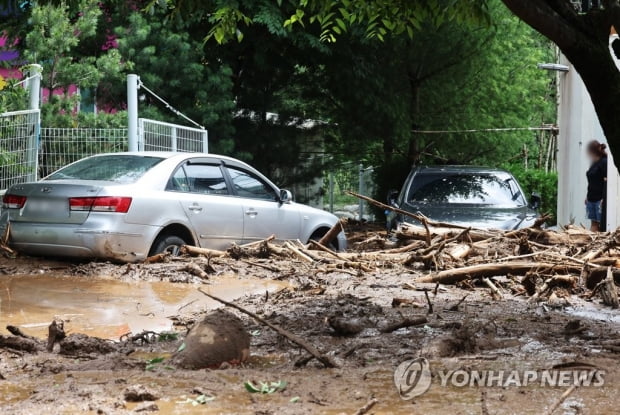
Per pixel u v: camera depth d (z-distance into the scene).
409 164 36.09
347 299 11.48
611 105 10.46
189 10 12.70
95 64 29.19
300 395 6.55
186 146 24.19
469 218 19.56
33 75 20.45
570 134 29.08
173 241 15.98
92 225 14.90
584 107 27.47
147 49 29.67
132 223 15.15
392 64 34.91
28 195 15.53
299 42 30.61
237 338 7.78
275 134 34.53
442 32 34.59
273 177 35.78
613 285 12.12
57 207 15.22
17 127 19.31
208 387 6.76
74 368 7.54
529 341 8.83
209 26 31.67
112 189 15.08
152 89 30.08
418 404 6.35
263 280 14.38
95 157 16.91
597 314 11.17
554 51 48.16
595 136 27.19
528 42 40.59
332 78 34.66
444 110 36.56
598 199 24.28
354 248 20.62
